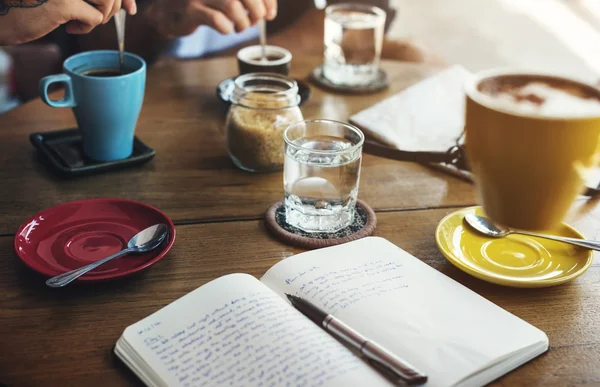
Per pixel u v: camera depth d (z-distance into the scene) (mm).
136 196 806
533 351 550
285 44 1608
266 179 866
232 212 778
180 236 721
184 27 1182
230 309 571
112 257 654
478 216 752
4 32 842
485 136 352
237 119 856
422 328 562
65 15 844
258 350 522
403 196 828
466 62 2996
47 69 1874
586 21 3586
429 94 1095
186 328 553
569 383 527
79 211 744
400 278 636
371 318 573
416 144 931
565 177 348
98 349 554
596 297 638
